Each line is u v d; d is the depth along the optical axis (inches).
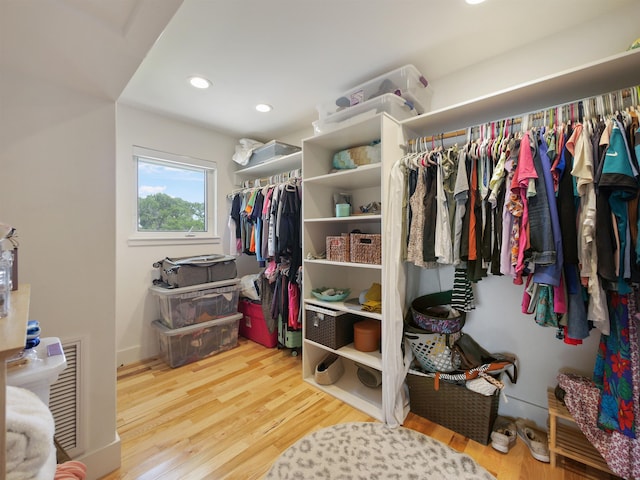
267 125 110.7
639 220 39.0
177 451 54.6
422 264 60.5
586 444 51.8
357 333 76.0
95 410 49.1
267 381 81.8
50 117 44.9
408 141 70.7
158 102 91.2
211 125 110.7
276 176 107.0
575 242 43.2
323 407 69.2
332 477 48.4
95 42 35.2
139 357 97.1
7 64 39.9
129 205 96.2
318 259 81.7
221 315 103.6
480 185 54.0
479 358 63.4
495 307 65.8
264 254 101.0
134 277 96.8
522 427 59.4
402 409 64.5
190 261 96.4
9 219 42.0
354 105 75.7
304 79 77.2
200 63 69.9
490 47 63.8
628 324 42.9
